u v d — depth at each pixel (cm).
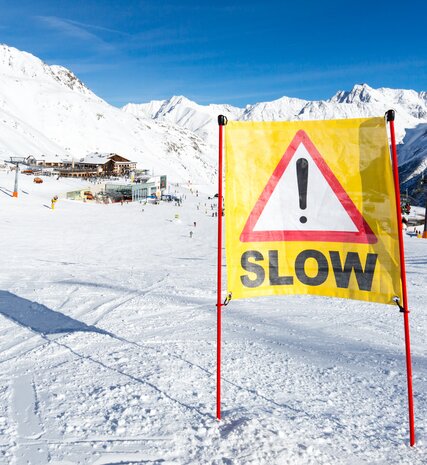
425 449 414
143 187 9019
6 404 495
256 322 916
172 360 651
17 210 5106
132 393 526
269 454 389
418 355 700
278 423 453
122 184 8869
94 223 4553
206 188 15625
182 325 877
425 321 949
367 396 536
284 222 447
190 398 517
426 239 4012
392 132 399
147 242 3228
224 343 752
